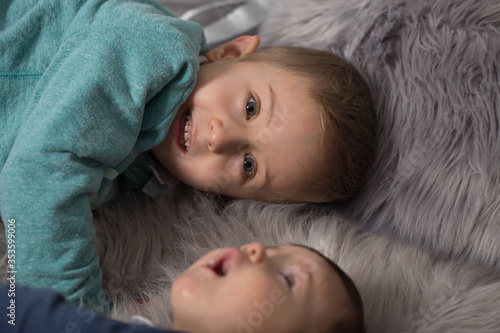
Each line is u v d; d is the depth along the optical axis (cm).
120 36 100
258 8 139
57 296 72
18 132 99
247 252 77
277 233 108
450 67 110
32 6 108
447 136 107
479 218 102
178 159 107
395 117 114
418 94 112
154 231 109
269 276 73
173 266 103
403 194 109
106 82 95
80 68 96
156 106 102
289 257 79
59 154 89
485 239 101
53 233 86
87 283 90
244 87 105
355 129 110
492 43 109
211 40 136
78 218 90
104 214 110
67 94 93
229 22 138
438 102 110
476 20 112
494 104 105
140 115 98
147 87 98
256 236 108
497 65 107
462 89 108
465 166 104
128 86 98
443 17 115
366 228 112
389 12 118
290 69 109
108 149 94
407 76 114
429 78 112
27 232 86
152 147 105
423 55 113
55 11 106
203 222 111
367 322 87
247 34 138
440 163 106
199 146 104
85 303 89
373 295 92
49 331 68
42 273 86
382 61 118
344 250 101
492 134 104
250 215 112
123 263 104
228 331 72
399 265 97
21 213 86
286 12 134
